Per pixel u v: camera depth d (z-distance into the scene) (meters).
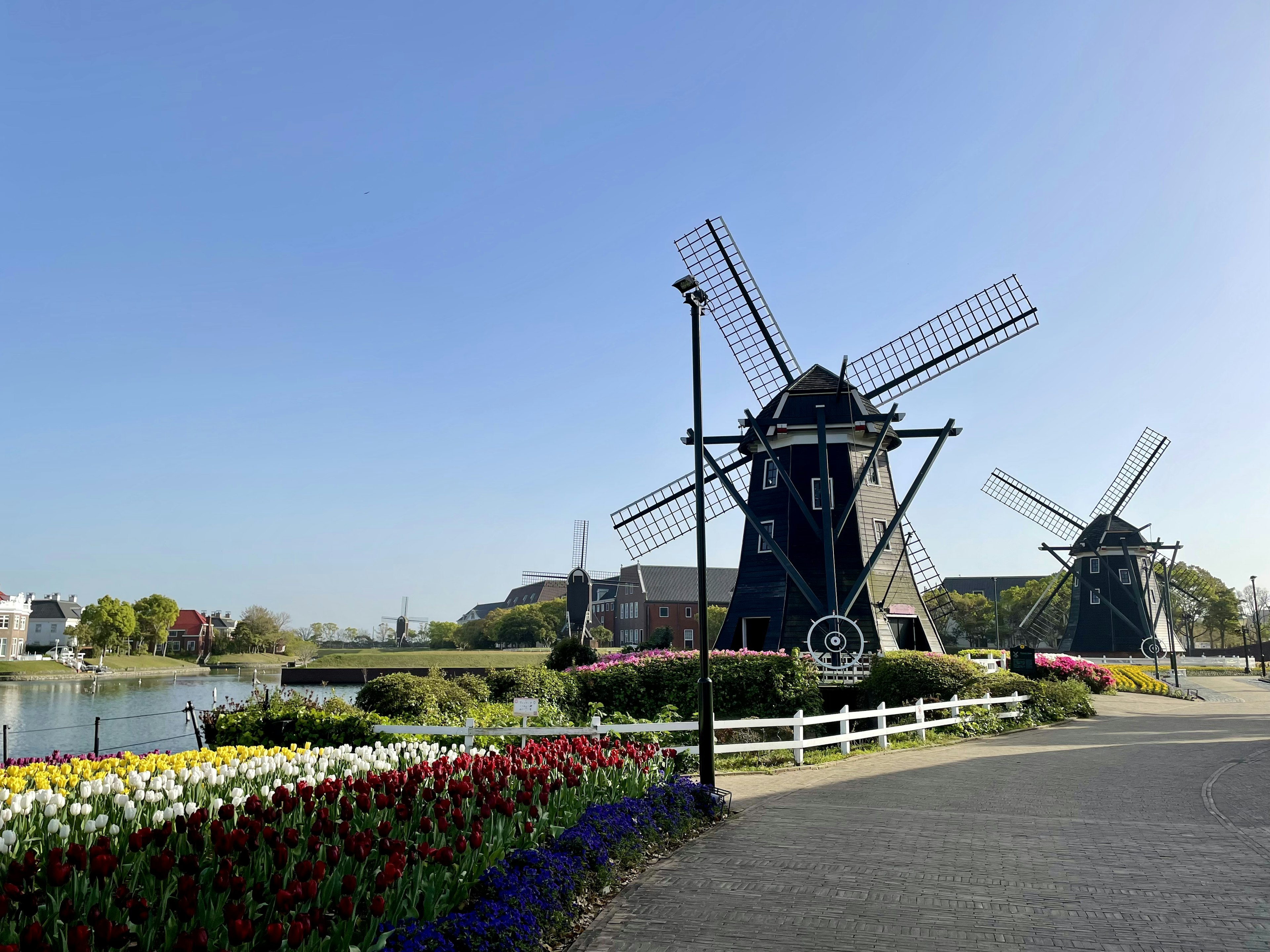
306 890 5.75
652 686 24.62
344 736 16.12
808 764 17.33
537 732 16.33
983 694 25.23
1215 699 40.25
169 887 6.27
